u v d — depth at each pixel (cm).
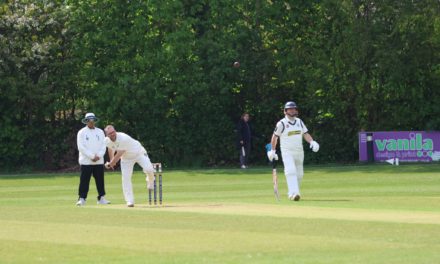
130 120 11494
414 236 3700
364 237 3694
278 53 11475
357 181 8019
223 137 11550
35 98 11144
